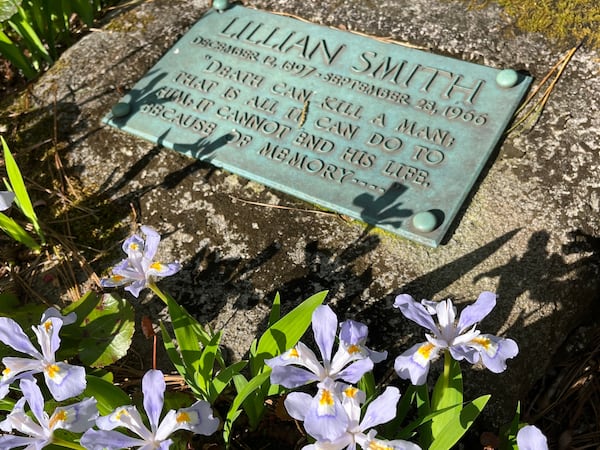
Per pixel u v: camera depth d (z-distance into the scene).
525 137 0.44
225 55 0.51
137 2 0.58
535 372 0.38
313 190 0.43
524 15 0.50
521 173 0.43
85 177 0.48
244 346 0.39
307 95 0.47
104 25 0.57
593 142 0.43
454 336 0.31
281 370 0.30
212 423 0.30
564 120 0.44
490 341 0.30
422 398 0.34
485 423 0.36
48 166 0.49
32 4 0.56
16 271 0.45
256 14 0.54
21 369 0.32
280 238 0.42
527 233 0.40
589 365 0.43
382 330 0.38
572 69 0.47
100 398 0.34
